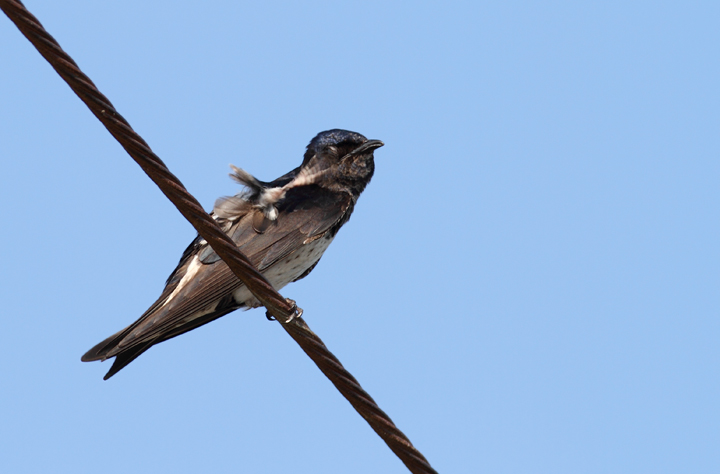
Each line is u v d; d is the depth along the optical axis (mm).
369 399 10258
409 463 10414
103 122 8727
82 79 8438
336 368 10141
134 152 8930
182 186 9203
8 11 7965
